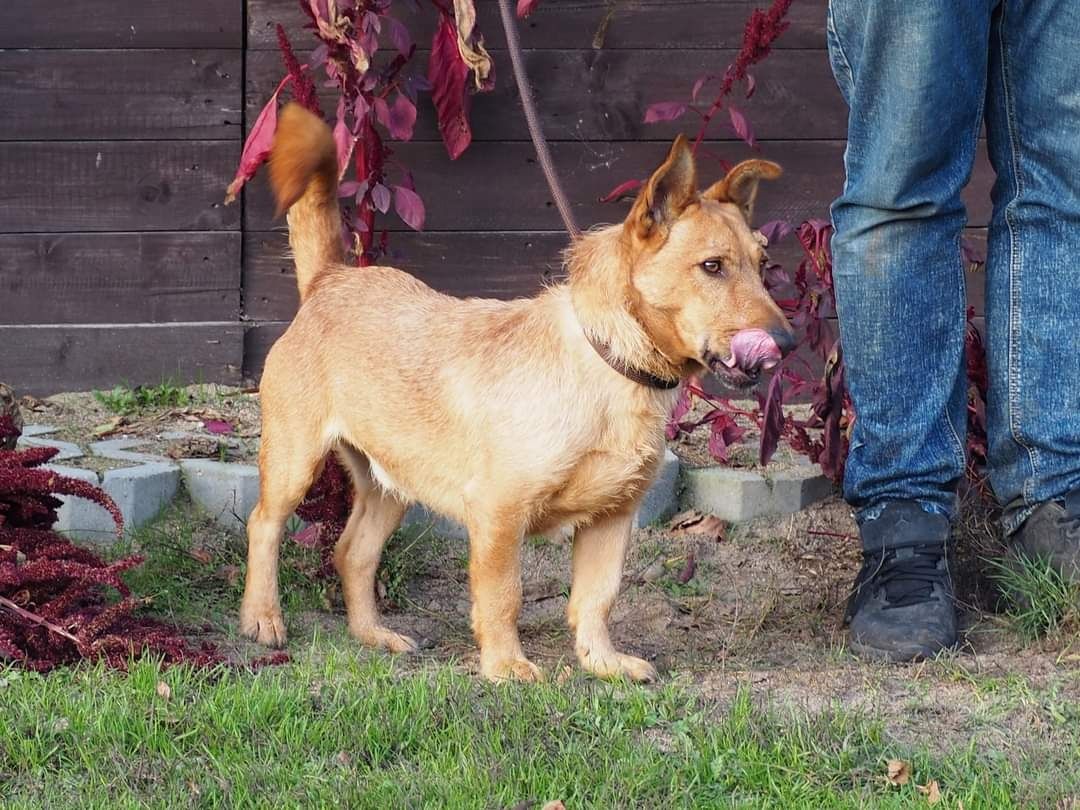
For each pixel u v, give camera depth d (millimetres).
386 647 4598
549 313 4434
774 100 5355
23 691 4258
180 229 5324
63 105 5266
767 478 4992
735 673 4469
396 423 4527
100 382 5312
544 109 5328
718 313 4316
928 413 4586
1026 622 4555
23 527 4539
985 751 4215
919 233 4535
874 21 4434
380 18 5230
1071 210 4562
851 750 4176
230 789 4078
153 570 4734
